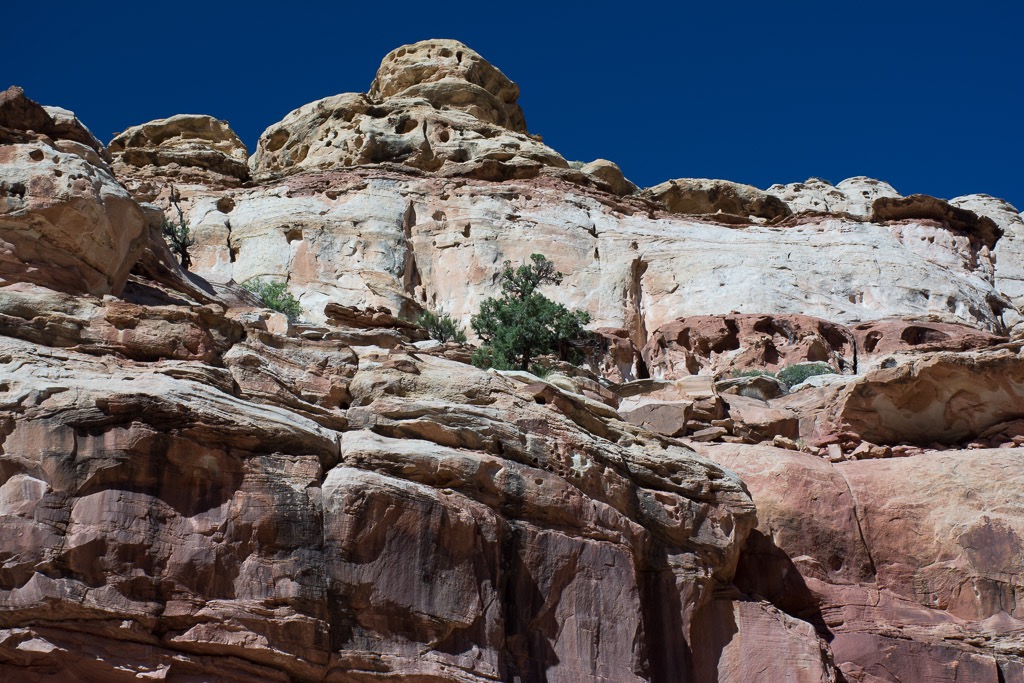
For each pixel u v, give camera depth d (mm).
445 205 46094
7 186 19281
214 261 42844
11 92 20844
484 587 17469
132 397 16188
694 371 40938
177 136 54875
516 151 50844
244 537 16172
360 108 51938
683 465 21031
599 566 18828
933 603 22031
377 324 28344
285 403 18047
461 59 59500
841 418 26672
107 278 20094
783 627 20188
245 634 15656
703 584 20062
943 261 50531
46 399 16109
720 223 49812
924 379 26141
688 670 19516
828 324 42375
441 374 19609
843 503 22938
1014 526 22422
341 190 45781
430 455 18031
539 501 18703
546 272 39812
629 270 45688
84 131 21906
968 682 20859
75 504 15586
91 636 15188
